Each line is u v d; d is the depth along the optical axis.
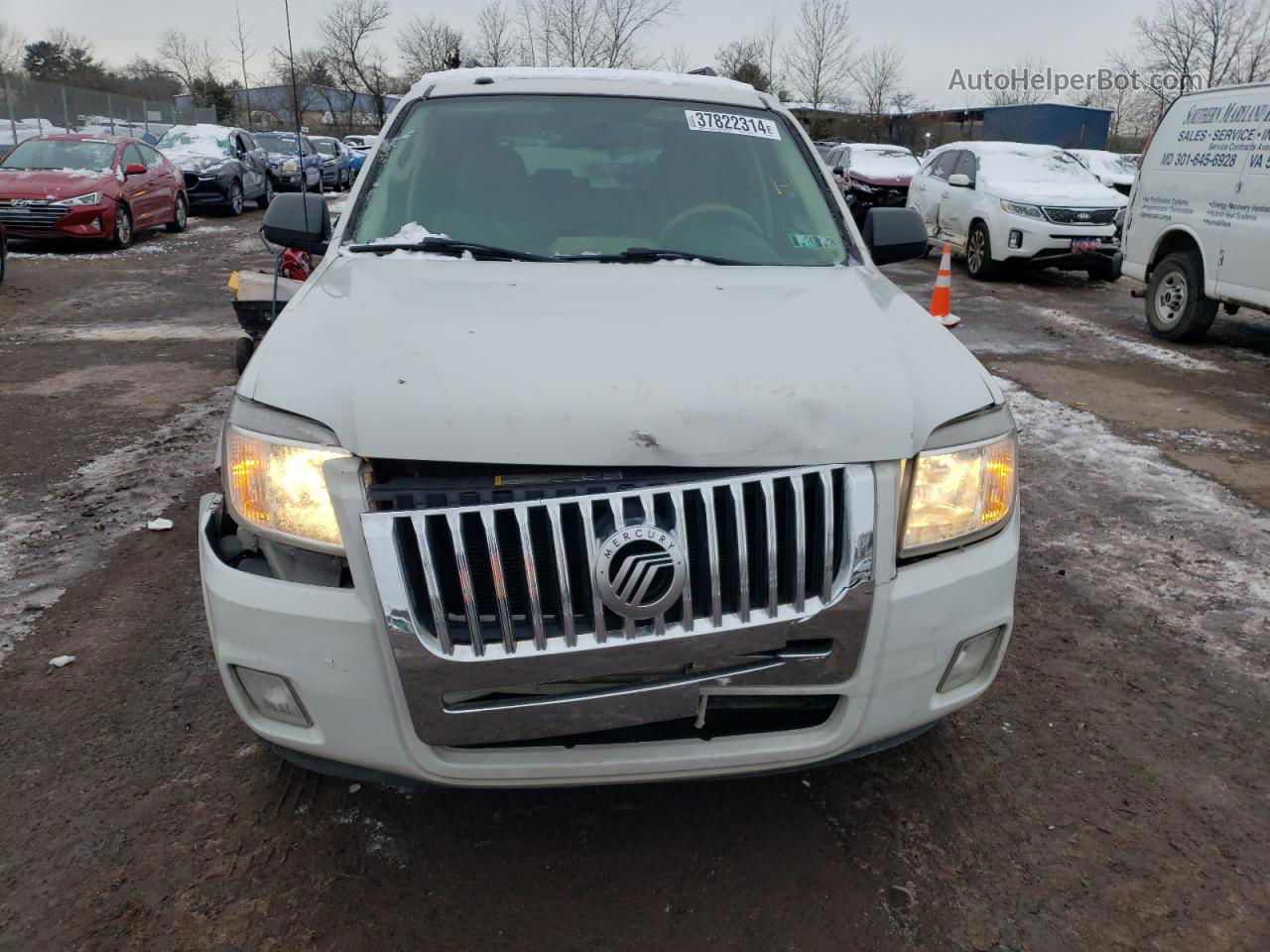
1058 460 5.67
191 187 19.16
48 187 13.81
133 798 2.65
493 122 3.57
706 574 2.03
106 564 4.07
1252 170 8.10
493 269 2.95
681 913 2.31
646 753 2.15
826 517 2.06
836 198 3.60
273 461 2.11
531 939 2.23
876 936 2.26
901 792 2.75
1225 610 3.89
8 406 6.39
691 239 3.28
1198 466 5.61
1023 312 10.75
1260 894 2.41
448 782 2.13
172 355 7.96
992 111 36.41
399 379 2.12
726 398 2.09
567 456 2.00
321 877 2.39
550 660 2.00
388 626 2.00
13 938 2.19
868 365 2.27
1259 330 10.00
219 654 2.21
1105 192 12.59
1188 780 2.85
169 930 2.22
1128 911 2.35
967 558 2.29
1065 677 3.38
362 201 3.37
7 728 2.95
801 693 2.16
